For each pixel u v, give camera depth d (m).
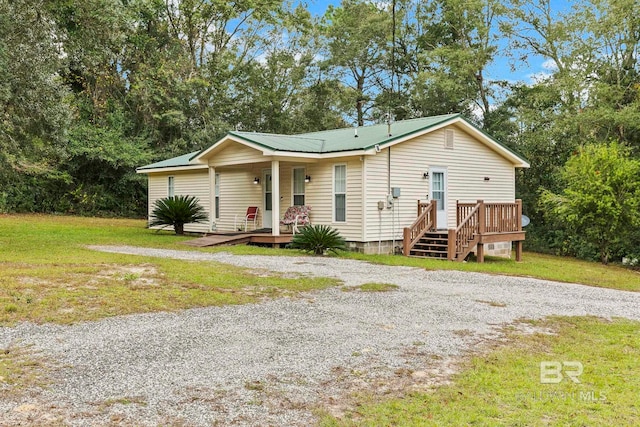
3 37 12.41
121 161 28.95
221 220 20.05
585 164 18.41
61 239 16.45
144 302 7.44
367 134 16.84
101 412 3.92
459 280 10.42
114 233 19.47
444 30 30.64
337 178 15.43
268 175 18.00
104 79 30.44
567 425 3.92
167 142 32.91
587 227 19.08
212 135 32.16
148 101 31.30
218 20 34.03
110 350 5.41
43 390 4.32
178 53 32.69
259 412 4.00
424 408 4.16
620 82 22.86
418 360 5.32
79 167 29.38
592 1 22.23
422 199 16.06
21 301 7.11
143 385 4.48
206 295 8.04
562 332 6.66
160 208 19.81
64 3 14.17
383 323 6.75
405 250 14.48
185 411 3.99
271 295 8.30
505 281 10.58
